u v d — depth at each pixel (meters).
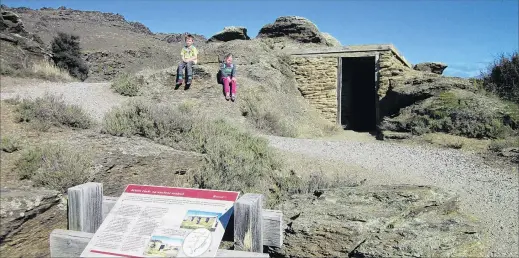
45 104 6.75
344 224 4.84
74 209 2.85
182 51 14.76
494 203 6.81
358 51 19.28
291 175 7.57
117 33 56.25
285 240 4.92
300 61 20.30
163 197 2.70
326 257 4.65
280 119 14.98
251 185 6.43
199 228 2.47
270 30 24.17
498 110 13.40
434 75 17.56
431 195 5.61
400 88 16.84
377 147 11.39
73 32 51.78
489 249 5.12
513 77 15.77
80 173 4.64
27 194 3.75
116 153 5.45
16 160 4.77
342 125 19.95
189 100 14.02
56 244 2.76
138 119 7.23
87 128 6.91
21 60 16.86
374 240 4.65
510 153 10.39
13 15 18.36
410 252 4.44
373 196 5.60
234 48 19.22
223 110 13.89
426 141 12.72
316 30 23.70
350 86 22.36
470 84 15.76
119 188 5.11
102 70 34.28
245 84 15.73
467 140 12.35
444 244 4.66
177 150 6.35
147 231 2.50
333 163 8.96
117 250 2.45
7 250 3.40
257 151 7.72
